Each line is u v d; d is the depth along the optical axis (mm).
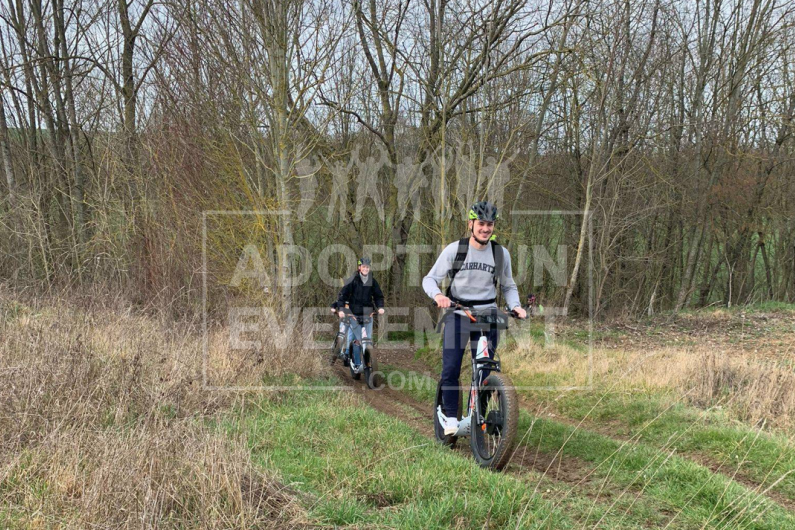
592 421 6867
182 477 3459
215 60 10211
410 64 16797
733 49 20812
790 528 3508
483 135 14273
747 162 21094
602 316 19688
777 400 6680
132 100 14438
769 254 26062
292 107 10438
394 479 3887
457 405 5105
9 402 4762
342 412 6082
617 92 16984
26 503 3312
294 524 3229
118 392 5352
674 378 7988
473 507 3434
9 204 13586
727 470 4781
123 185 13805
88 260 12742
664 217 21922
